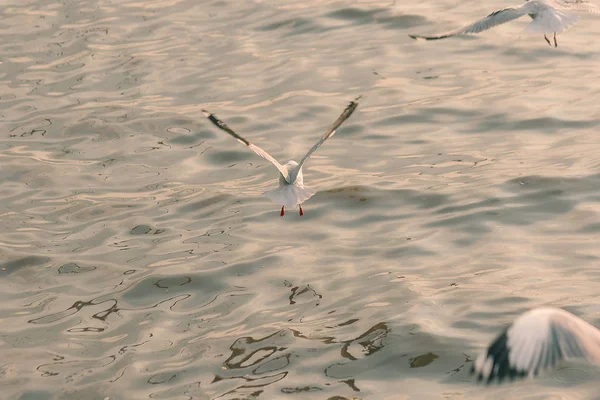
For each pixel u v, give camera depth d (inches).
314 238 511.5
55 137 648.4
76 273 491.8
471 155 586.2
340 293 454.3
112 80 727.1
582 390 362.3
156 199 566.3
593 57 703.7
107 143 638.5
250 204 552.7
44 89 717.9
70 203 565.6
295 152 606.9
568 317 187.5
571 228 497.0
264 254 497.0
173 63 748.0
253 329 429.1
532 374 184.7
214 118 335.9
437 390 371.9
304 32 786.2
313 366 394.6
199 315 446.6
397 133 622.2
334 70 717.9
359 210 534.9
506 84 673.0
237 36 788.6
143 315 450.0
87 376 402.9
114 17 839.1
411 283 455.8
